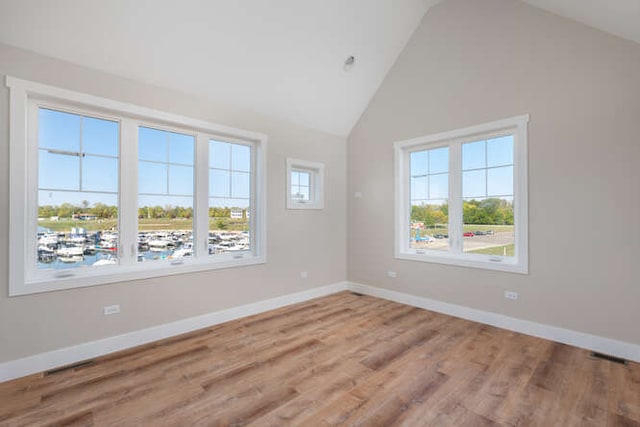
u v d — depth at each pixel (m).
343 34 3.38
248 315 3.58
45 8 2.16
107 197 2.74
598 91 2.60
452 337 2.93
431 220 3.88
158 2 2.41
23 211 2.28
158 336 2.90
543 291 2.89
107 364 2.43
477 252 3.45
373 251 4.40
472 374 2.26
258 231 3.73
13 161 2.24
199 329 3.16
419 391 2.06
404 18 3.62
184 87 3.04
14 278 2.23
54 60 2.38
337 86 3.92
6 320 2.21
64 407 1.89
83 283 2.51
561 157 2.78
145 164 2.95
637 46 2.43
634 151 2.44
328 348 2.70
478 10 3.31
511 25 3.08
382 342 2.83
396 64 4.06
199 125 3.18
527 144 2.97
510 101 3.08
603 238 2.58
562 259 2.79
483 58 3.28
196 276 3.18
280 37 3.07
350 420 1.77
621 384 2.12
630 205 2.46
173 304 3.01
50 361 2.36
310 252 4.27
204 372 2.30
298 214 4.12
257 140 3.72
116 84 2.67
